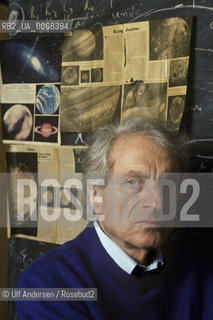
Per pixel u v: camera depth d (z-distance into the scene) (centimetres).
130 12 118
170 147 85
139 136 84
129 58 118
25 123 143
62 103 132
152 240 82
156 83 113
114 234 85
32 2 140
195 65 109
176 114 110
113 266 84
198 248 112
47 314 77
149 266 89
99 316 78
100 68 124
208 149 109
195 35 108
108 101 123
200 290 93
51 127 137
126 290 84
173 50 109
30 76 140
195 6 107
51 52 135
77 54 128
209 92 107
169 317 88
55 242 141
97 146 88
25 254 150
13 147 147
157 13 113
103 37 122
